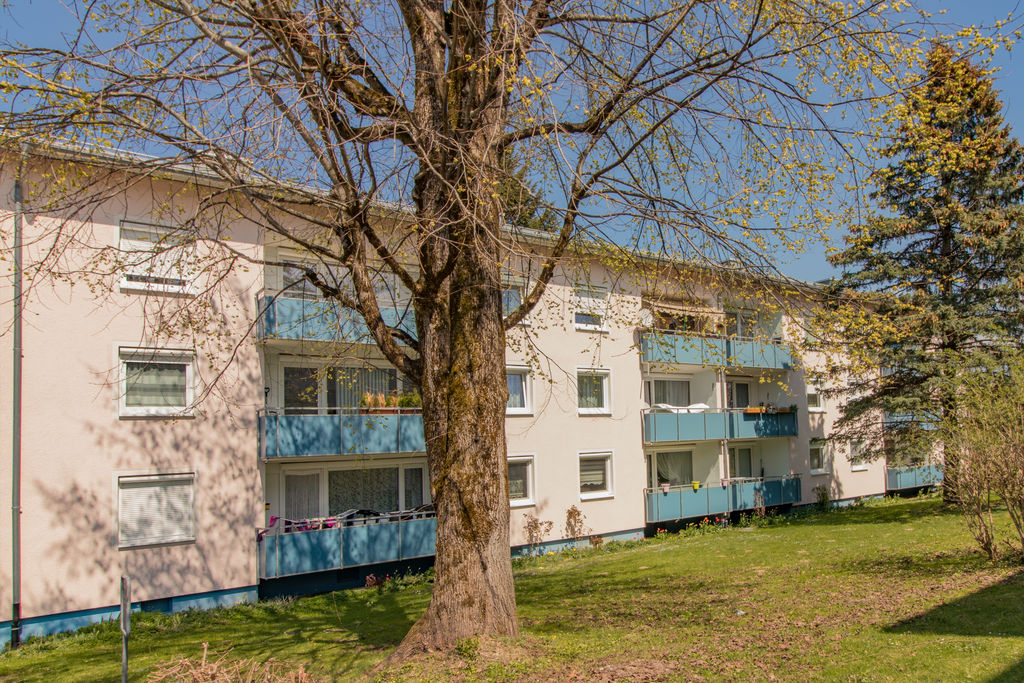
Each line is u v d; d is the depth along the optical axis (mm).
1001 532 13398
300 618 12398
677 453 23312
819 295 8336
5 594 11273
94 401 12391
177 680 5766
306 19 6684
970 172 18594
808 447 25406
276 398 15477
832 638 7480
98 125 6816
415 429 15703
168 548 12938
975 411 11406
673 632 8680
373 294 8281
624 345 20750
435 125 7539
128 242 12758
